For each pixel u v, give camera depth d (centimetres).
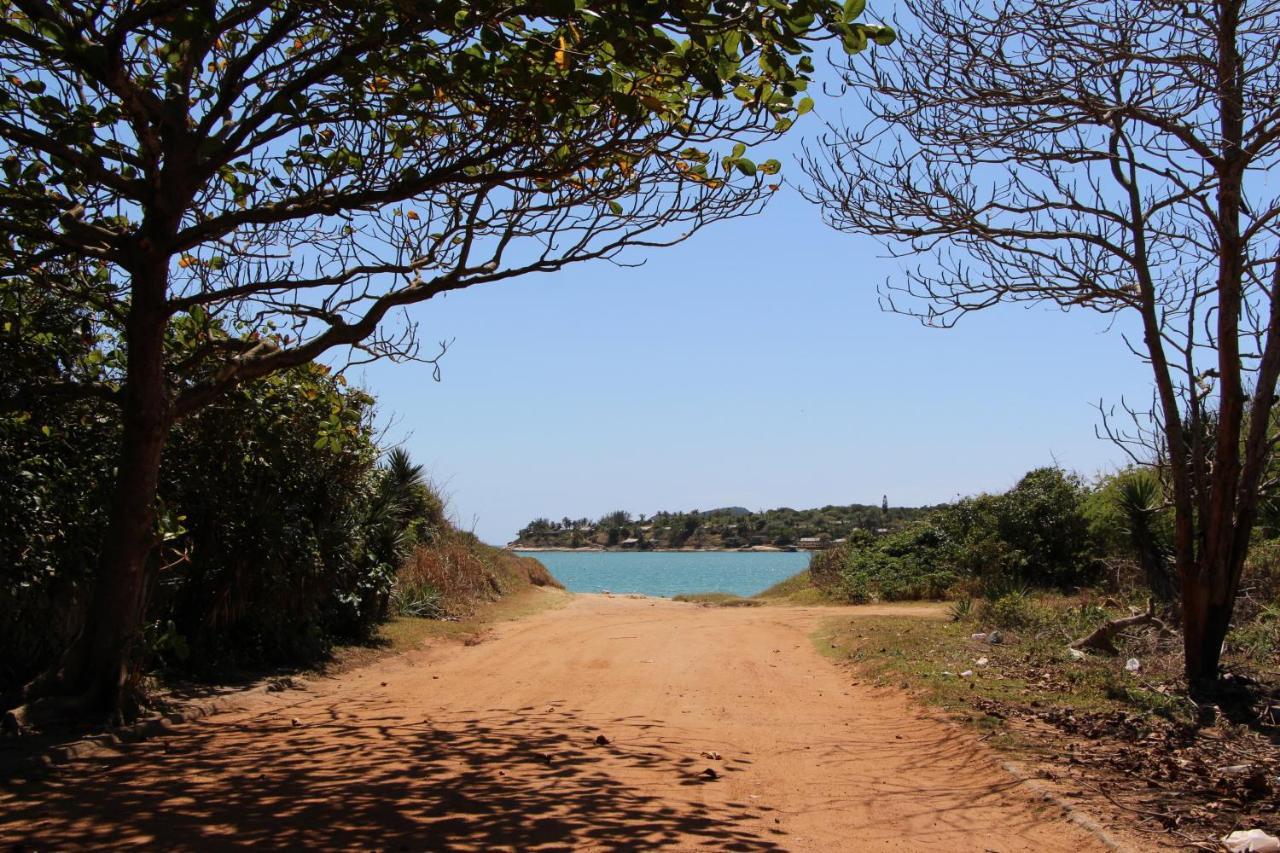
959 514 2656
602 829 548
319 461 1252
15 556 842
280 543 1125
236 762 708
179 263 977
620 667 1258
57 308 980
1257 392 953
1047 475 2588
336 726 856
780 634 1672
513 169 921
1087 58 908
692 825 563
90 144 800
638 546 12519
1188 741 770
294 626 1210
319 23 859
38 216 851
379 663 1277
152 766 691
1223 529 966
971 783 673
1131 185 981
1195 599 980
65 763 694
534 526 13638
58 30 750
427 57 858
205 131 844
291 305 919
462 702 992
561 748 766
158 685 970
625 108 766
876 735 838
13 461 866
